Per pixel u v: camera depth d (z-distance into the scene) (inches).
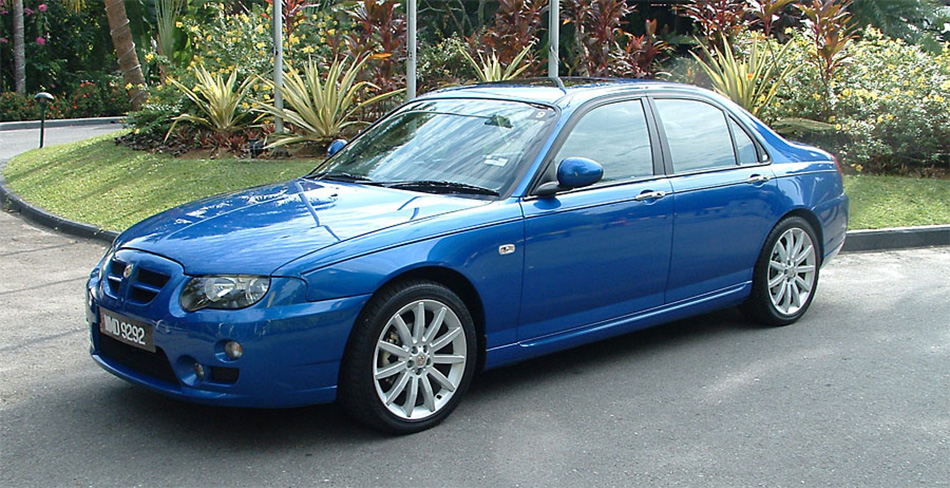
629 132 211.9
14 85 1041.5
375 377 165.0
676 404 188.2
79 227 362.6
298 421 178.1
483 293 179.3
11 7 999.0
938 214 368.2
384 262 164.6
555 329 195.2
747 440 169.9
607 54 526.3
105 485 150.3
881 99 446.9
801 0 620.7
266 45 547.8
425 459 161.0
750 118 242.2
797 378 204.4
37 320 248.1
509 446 166.9
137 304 164.7
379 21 502.9
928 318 252.4
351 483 151.6
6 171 497.7
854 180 424.5
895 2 706.8
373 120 490.3
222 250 163.5
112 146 524.7
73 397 190.1
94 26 1103.6
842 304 267.7
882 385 199.8
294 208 183.9
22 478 152.6
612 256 200.5
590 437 171.0
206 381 157.2
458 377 178.1
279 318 154.3
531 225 185.3
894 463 160.6
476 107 217.5
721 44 549.0
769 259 237.1
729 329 243.1
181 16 812.0
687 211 213.8
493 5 714.8
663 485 151.4
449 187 192.9
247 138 494.6
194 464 158.6
